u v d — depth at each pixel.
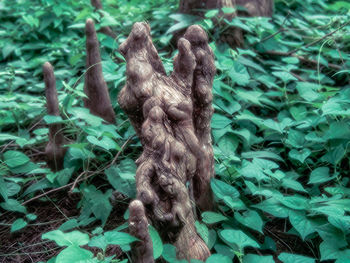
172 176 0.63
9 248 0.89
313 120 1.04
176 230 0.65
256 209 0.90
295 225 0.78
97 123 0.98
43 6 1.78
